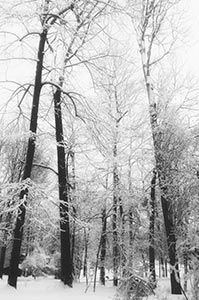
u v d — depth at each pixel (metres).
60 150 11.38
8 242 20.33
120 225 14.26
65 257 10.53
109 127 11.45
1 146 17.98
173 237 11.02
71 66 10.98
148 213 16.66
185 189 11.05
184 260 8.19
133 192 14.88
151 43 14.09
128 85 15.42
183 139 12.55
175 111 13.41
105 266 14.77
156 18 13.87
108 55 11.09
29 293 8.79
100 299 8.24
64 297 8.48
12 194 8.87
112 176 14.91
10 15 9.21
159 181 12.66
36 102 9.84
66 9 9.93
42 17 9.61
